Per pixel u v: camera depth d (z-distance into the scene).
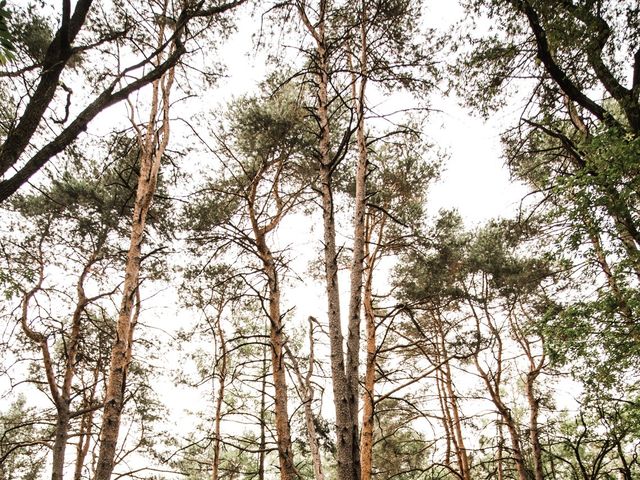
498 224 9.98
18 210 10.20
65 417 8.72
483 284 13.23
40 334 8.96
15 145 2.91
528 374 12.67
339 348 3.68
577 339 6.89
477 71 7.43
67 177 9.03
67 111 3.32
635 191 5.49
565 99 7.90
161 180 10.48
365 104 4.85
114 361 6.07
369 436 7.96
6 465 11.39
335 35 6.11
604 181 5.59
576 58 6.87
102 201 10.26
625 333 6.46
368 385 8.44
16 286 4.95
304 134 8.44
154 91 8.00
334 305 3.86
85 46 3.35
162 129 7.85
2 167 2.81
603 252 6.34
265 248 7.92
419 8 6.35
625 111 6.56
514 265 12.17
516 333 13.11
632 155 5.30
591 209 5.92
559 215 6.45
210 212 9.27
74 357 9.77
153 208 10.48
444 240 11.63
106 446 5.48
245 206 9.01
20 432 12.26
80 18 3.37
